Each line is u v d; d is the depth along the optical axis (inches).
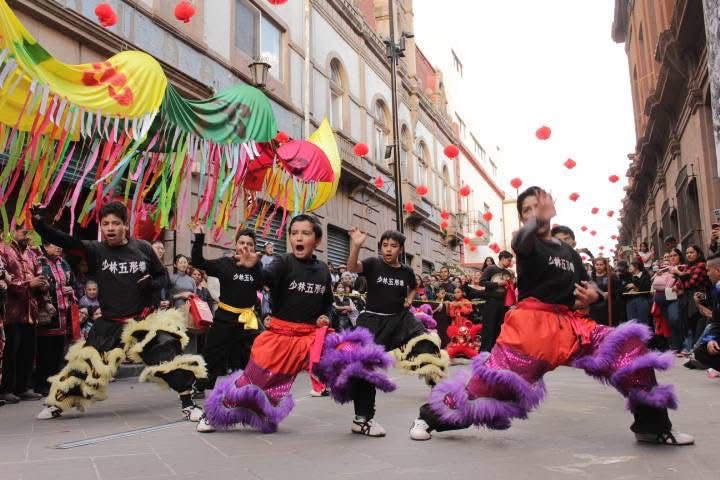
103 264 210.7
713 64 475.8
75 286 346.9
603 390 269.0
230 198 326.0
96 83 244.1
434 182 1147.9
